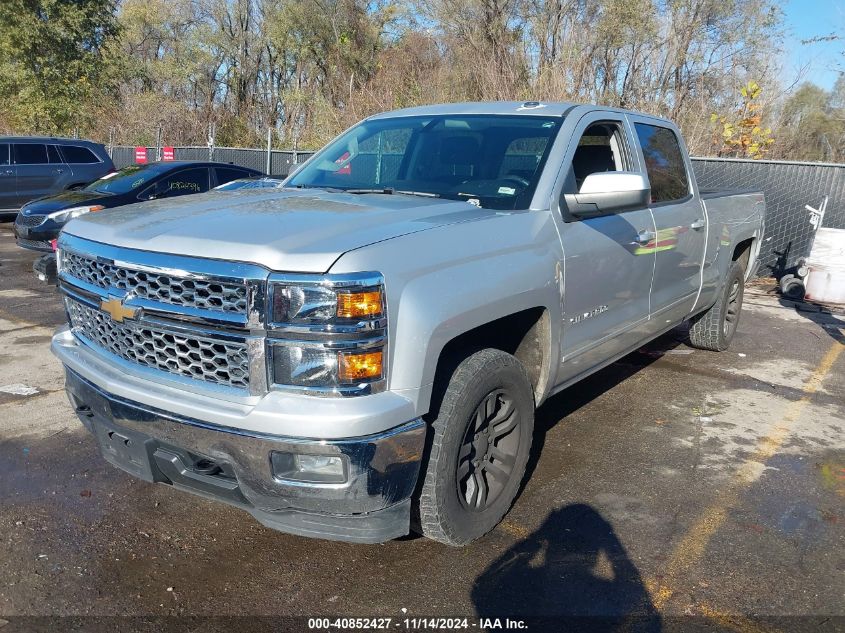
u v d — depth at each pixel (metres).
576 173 4.08
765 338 7.29
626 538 3.41
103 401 2.89
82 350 3.16
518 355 3.61
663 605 2.91
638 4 16.58
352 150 4.38
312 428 2.45
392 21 27.41
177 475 2.81
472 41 17.67
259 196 3.54
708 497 3.84
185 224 2.85
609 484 3.96
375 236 2.69
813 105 18.09
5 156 13.77
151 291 2.72
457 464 3.00
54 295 8.18
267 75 32.09
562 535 3.42
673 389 5.62
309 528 2.72
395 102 17.28
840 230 8.59
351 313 2.46
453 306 2.78
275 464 2.54
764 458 4.36
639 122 4.73
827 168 10.02
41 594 2.88
